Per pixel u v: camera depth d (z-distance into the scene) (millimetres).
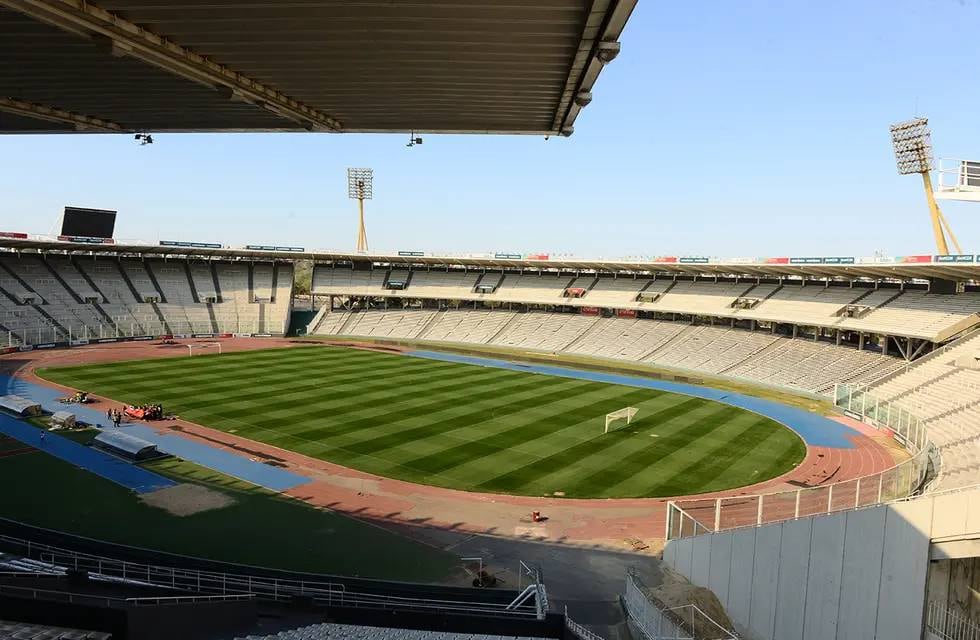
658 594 17266
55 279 82312
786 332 67438
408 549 24406
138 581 18109
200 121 15023
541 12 8773
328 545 24453
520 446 37156
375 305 100375
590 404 48469
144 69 11398
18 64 11125
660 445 38062
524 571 22969
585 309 86812
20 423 39125
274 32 9492
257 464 33250
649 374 62625
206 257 98500
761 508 17344
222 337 86062
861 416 45594
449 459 34656
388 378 57719
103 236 81125
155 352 70750
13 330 70938
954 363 45375
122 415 41531
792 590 14898
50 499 27672
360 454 35156
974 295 53625
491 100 13062
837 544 14031
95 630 11938
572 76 11406
